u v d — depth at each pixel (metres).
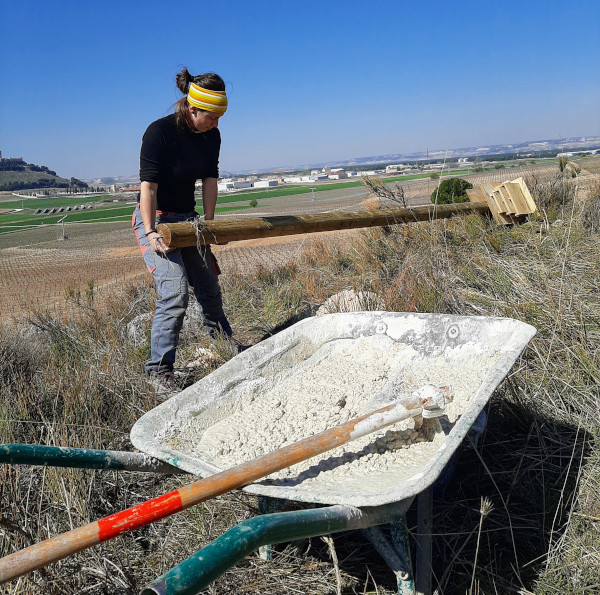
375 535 2.31
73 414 4.04
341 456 2.66
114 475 3.48
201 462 2.37
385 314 3.66
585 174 9.77
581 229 6.26
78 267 21.34
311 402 3.21
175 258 4.43
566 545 2.77
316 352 3.71
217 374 3.19
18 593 2.49
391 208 6.75
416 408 2.44
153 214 4.32
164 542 3.04
